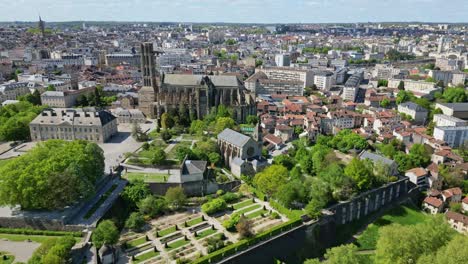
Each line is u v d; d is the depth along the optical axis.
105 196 183.00
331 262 130.75
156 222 174.12
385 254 126.62
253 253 156.50
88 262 134.88
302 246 175.75
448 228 128.88
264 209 188.88
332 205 194.00
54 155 173.88
